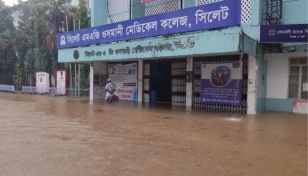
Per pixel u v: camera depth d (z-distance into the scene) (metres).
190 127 8.75
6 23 38.06
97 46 17.12
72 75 27.20
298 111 12.11
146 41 14.11
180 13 12.65
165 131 8.08
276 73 12.59
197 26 12.04
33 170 4.64
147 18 14.11
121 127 8.70
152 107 14.78
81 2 26.55
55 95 24.77
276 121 9.91
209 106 14.78
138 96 18.55
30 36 33.97
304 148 6.20
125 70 19.39
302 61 12.13
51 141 6.73
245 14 11.88
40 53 30.36
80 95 25.08
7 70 36.28
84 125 9.02
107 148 6.10
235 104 13.66
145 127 8.73
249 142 6.73
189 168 4.80
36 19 29.61
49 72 30.06
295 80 12.32
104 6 20.12
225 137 7.27
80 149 6.00
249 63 11.88
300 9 11.88
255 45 11.46
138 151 5.88
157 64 17.86
